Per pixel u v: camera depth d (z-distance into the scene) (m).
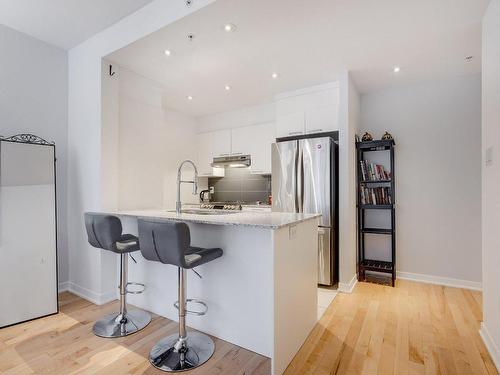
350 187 3.07
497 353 1.70
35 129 2.74
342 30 2.23
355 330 2.12
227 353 1.83
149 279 2.45
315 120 3.40
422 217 3.32
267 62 2.78
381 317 2.34
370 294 2.88
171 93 3.71
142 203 3.00
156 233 1.63
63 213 2.92
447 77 3.18
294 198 3.21
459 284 3.12
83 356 1.77
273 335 1.55
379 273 3.60
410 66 2.90
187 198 4.75
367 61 2.78
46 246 2.40
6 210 2.21
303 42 2.40
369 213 3.59
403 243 3.42
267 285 1.81
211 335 2.04
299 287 1.91
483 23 2.04
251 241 1.87
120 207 2.78
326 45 2.46
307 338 2.01
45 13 2.36
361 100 3.68
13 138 2.57
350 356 1.79
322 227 3.05
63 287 2.91
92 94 2.69
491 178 1.82
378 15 2.04
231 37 2.31
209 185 5.21
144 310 2.46
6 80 2.56
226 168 5.00
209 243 2.07
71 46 2.90
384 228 3.50
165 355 1.76
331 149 3.08
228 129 4.54
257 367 1.68
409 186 3.38
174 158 4.54
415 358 1.76
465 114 3.13
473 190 3.08
